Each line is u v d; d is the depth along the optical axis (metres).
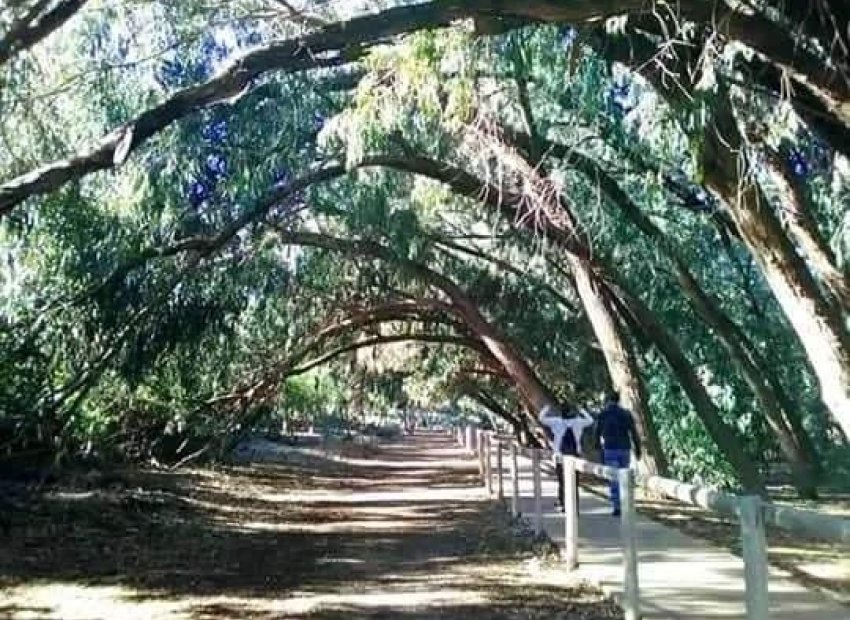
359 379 38.66
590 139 16.83
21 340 17.50
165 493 23.06
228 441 27.05
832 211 15.92
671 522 16.73
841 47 9.75
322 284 25.66
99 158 9.24
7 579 13.06
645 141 15.66
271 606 11.47
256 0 13.48
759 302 25.23
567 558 12.62
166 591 12.53
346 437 61.66
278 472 34.31
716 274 24.73
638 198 20.75
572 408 22.06
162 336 19.38
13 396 17.89
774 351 25.09
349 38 9.25
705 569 11.99
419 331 34.12
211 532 18.53
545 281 27.73
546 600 11.28
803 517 5.16
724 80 10.96
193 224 18.00
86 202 16.62
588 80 13.66
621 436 17.47
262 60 9.41
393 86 10.87
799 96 11.52
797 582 10.91
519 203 17.39
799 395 25.33
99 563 14.58
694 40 10.32
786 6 9.78
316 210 20.78
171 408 23.27
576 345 28.84
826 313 13.04
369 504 25.12
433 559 14.91
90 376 17.84
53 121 13.27
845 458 24.11
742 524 5.70
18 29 8.38
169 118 9.38
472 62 10.43
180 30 14.34
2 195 9.02
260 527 19.81
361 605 11.44
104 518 18.70
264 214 18.69
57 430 18.56
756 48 9.55
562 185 17.22
